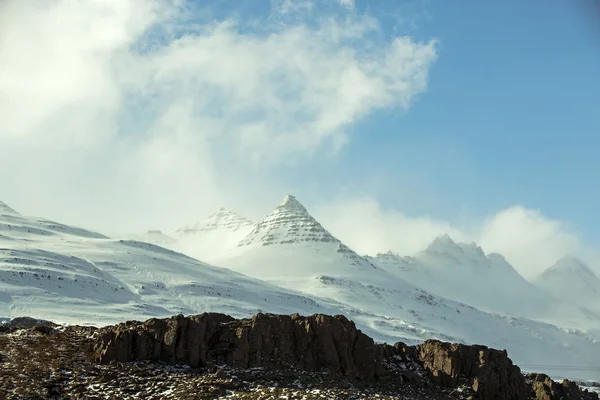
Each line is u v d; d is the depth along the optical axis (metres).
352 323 71.00
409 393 66.94
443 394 68.56
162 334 65.44
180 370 63.06
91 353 64.12
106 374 60.22
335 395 60.59
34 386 56.47
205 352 64.81
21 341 65.38
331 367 67.00
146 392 58.09
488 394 70.00
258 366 65.00
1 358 60.88
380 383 67.69
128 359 63.62
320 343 67.88
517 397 72.25
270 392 59.84
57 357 62.53
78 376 59.56
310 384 62.97
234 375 62.66
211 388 59.06
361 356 68.69
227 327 67.31
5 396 54.06
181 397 57.19
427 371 72.38
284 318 69.12
